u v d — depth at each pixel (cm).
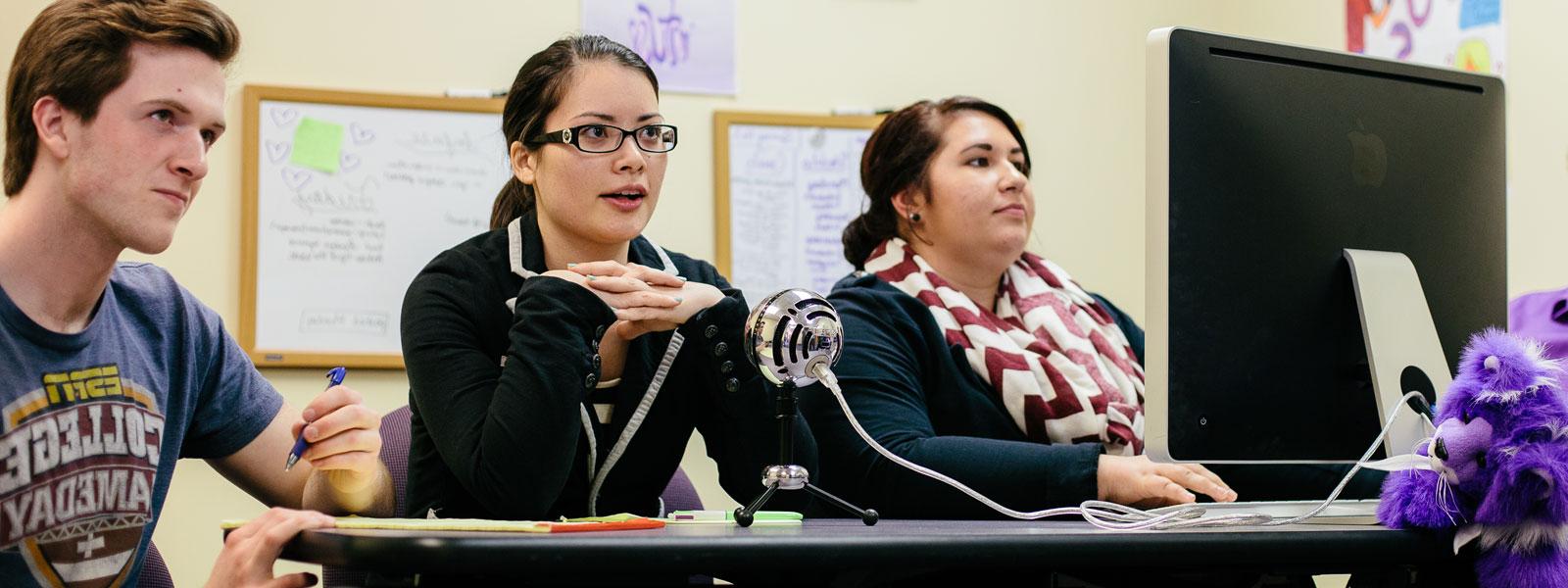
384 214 275
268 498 147
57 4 118
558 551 81
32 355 122
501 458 120
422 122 278
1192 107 120
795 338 111
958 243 192
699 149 292
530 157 141
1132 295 317
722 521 117
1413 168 134
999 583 116
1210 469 176
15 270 120
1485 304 139
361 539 83
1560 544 107
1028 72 314
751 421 132
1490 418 107
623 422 136
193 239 265
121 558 130
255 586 96
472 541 80
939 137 193
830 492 159
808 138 297
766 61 298
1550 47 243
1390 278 127
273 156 270
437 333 135
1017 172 192
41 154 118
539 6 287
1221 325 121
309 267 270
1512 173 253
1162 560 97
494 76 284
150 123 117
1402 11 280
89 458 126
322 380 272
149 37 115
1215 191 121
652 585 91
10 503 120
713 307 131
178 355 138
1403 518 111
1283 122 125
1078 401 180
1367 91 131
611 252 142
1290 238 125
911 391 167
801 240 294
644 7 291
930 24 309
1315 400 125
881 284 184
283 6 275
